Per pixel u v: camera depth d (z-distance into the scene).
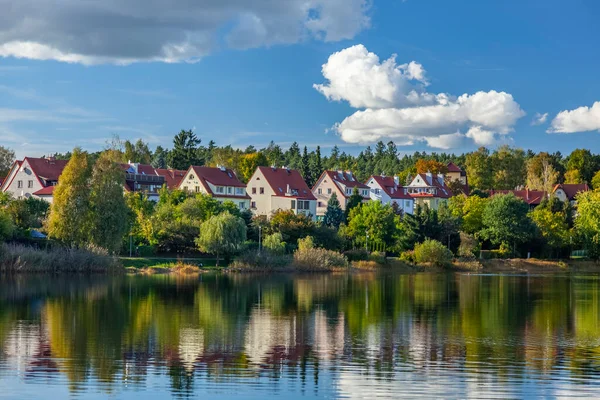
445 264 116.19
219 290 71.31
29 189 141.38
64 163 148.88
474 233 138.50
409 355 37.50
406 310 56.81
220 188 153.12
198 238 101.88
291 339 41.94
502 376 32.81
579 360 36.38
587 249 132.25
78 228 91.69
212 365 34.62
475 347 39.91
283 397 29.23
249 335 43.16
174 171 173.88
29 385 30.56
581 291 77.38
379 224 123.19
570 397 29.38
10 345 38.91
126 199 110.88
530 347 40.06
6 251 84.75
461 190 198.62
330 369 34.03
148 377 32.12
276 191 156.75
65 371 33.00
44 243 93.31
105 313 51.94
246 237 109.69
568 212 144.25
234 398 29.05
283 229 117.38
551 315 54.53
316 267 102.94
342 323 48.78
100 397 28.97
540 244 133.50
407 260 117.06
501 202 130.62
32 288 69.25
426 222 124.94
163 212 112.56
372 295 69.19
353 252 115.56
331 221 145.00
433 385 31.11
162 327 45.75
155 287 72.88
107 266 88.75
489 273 113.00
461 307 59.50
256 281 84.38
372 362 35.66
